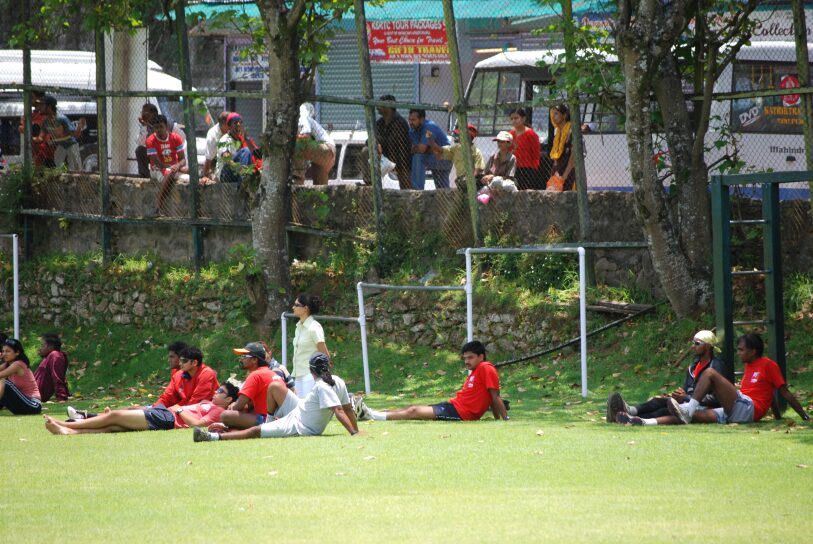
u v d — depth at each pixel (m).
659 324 54.62
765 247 44.44
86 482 29.81
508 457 32.81
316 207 65.69
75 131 76.81
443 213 63.09
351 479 29.56
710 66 52.50
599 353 54.88
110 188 71.50
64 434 41.31
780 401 42.94
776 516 24.30
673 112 53.62
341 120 87.50
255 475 30.41
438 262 62.41
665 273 53.16
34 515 25.36
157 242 70.62
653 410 41.81
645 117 51.22
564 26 54.41
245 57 65.62
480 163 65.44
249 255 62.78
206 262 68.75
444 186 68.25
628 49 50.00
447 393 54.59
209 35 88.12
